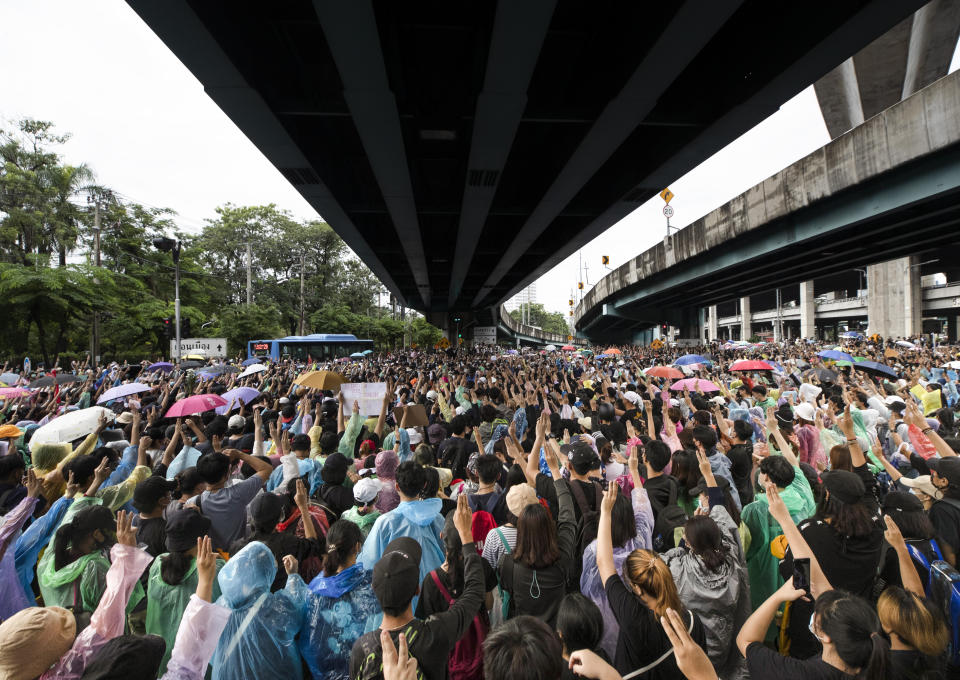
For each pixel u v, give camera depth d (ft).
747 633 7.41
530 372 49.80
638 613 7.40
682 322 197.06
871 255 91.20
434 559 11.12
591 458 12.48
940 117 50.37
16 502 12.96
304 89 35.83
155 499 11.19
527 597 9.29
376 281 247.09
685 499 13.98
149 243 138.72
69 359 108.17
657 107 37.40
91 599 9.37
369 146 40.27
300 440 16.69
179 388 33.32
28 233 116.06
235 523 12.67
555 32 31.99
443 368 72.23
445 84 36.83
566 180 49.11
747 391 32.53
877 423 23.66
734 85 33.91
